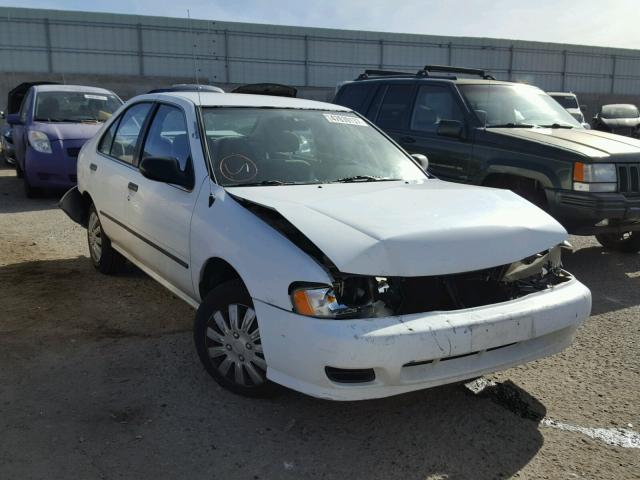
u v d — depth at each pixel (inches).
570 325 127.1
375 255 109.9
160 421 123.5
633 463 112.9
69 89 433.1
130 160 187.9
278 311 114.5
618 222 227.1
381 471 108.9
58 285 209.6
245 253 123.6
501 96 281.9
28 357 151.8
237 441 117.2
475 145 258.8
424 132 287.3
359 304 112.2
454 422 126.1
